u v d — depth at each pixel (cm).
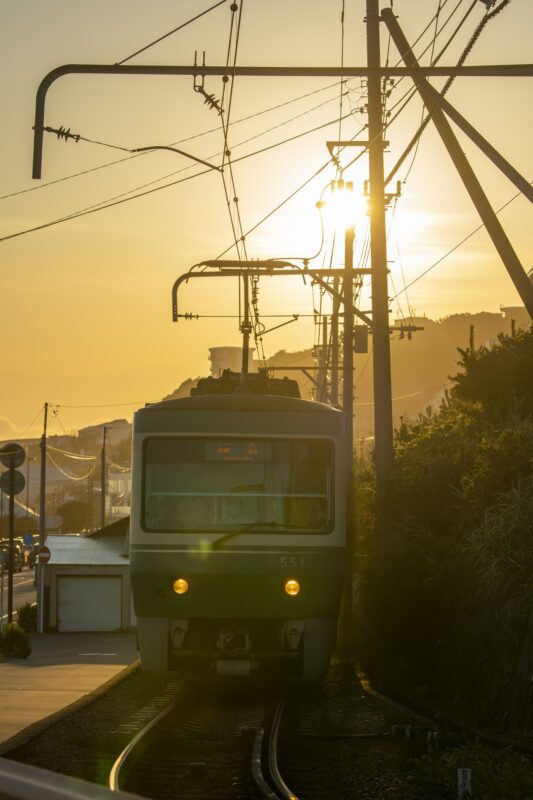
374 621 4994
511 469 4191
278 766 2802
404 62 4797
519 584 3522
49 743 2958
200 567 3953
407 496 5044
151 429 4081
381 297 5481
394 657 4769
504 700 3262
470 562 3984
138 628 4044
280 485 4044
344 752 3141
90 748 2945
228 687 4556
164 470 4050
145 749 3008
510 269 4412
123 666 5775
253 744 3030
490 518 3784
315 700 4309
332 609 4019
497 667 3406
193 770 2705
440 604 4478
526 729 3016
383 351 5475
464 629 3941
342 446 4119
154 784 2608
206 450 4062
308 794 2567
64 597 11656
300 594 3969
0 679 4794
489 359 5553
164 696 4156
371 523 5462
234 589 3953
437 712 3712
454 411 6212
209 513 4009
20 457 7288
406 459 5294
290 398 4184
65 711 3516
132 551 4016
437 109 4422
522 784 2489
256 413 4088
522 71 3281
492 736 3061
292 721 3725
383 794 2575
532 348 5572
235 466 4047
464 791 2481
